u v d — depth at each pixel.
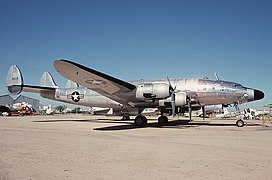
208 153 6.91
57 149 7.62
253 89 16.56
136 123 16.61
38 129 14.20
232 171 5.03
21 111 50.47
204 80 17.16
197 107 18.08
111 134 11.66
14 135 11.24
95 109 41.91
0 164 5.74
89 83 15.02
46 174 4.93
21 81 21.14
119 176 4.76
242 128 15.03
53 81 22.45
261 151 7.17
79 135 11.23
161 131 13.06
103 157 6.45
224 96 16.59
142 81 18.12
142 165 5.59
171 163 5.75
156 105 16.23
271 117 27.48
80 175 4.84
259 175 4.74
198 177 4.66
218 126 16.70
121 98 16.08
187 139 9.81
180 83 17.44
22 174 4.93
